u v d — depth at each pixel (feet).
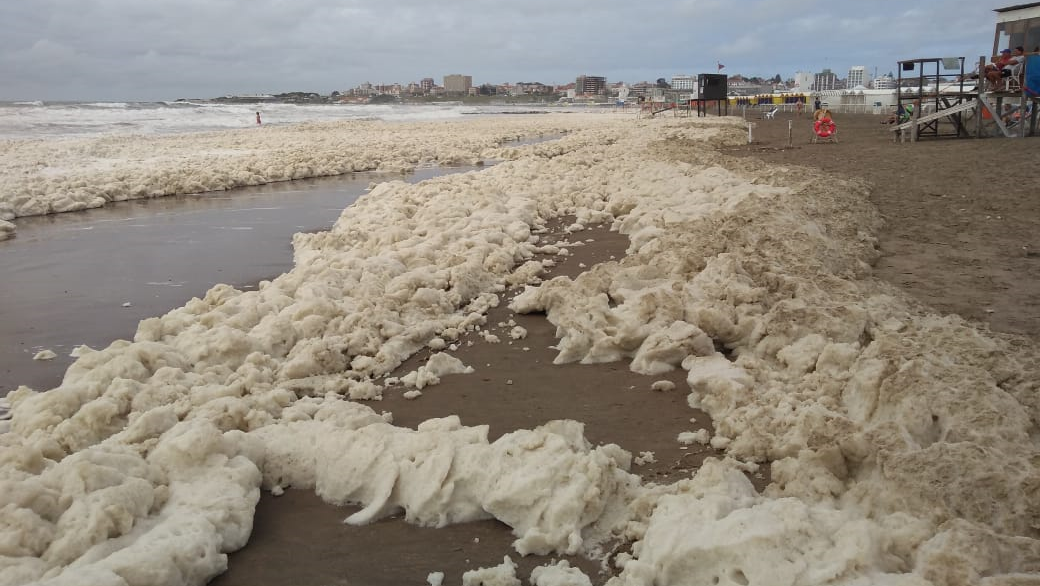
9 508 9.40
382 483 11.42
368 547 10.46
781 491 10.77
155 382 14.57
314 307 19.03
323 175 60.80
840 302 17.76
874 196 36.88
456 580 9.65
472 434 12.23
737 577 8.76
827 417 11.82
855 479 10.84
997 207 32.32
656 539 9.50
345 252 27.30
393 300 20.81
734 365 15.47
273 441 12.53
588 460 10.98
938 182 40.52
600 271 21.18
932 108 87.25
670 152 59.11
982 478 9.55
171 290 24.75
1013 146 57.06
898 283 21.25
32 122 138.72
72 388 13.88
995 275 21.72
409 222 31.96
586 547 10.20
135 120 160.45
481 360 17.99
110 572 8.41
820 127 75.25
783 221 25.22
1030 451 10.59
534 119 184.34
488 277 24.47
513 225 31.99
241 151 76.48
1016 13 76.38
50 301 23.56
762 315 17.61
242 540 10.42
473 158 71.82
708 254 22.43
